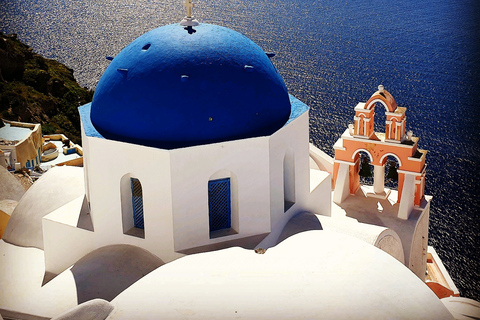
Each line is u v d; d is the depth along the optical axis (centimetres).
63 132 3494
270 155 1027
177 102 971
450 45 6034
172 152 943
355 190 1580
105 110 1032
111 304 717
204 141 976
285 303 702
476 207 3822
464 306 980
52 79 4034
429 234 3688
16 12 7344
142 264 1014
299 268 771
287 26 7931
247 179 1017
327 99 5444
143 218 1053
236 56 1030
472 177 4109
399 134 1440
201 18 7581
